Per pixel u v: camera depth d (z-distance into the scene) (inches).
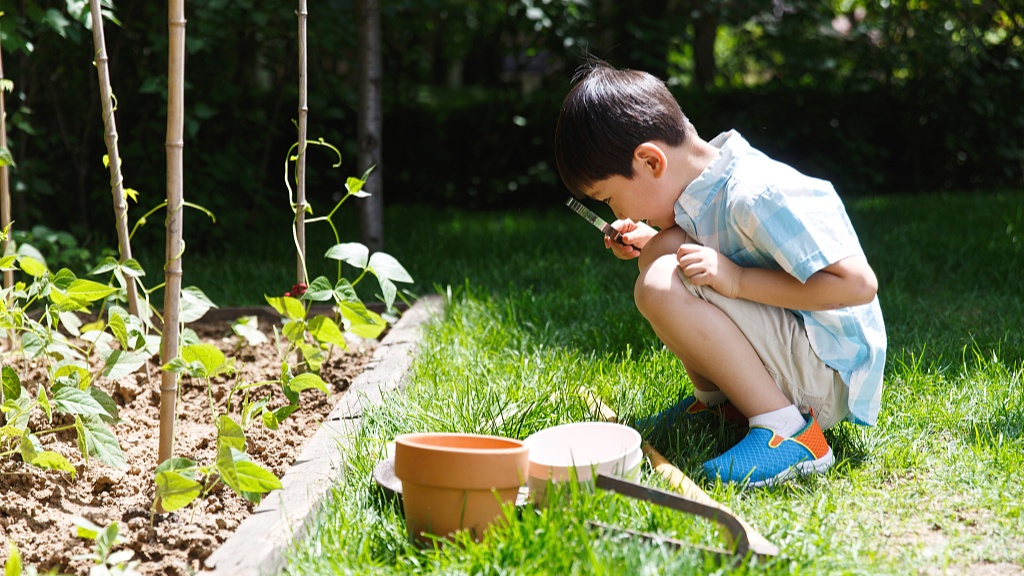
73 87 190.5
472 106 293.7
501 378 96.4
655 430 82.3
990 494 68.4
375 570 57.9
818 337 75.6
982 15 314.7
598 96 76.4
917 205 245.4
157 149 190.1
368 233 177.6
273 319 134.6
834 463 74.8
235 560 57.8
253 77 239.5
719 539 59.1
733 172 75.9
